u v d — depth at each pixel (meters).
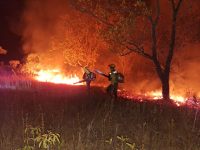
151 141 8.60
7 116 10.70
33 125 9.61
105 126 9.79
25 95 15.98
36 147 7.78
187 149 8.35
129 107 12.37
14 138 8.36
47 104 13.30
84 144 7.99
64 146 7.85
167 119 10.98
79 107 12.98
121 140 8.30
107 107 12.43
